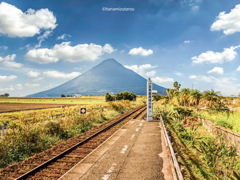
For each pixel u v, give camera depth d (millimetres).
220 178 6324
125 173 6219
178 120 17422
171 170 6418
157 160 7410
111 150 8852
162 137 11586
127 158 7691
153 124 17156
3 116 27062
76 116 17688
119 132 13391
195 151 9172
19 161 8109
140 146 9516
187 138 11773
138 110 33875
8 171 6852
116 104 31562
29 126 12984
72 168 6727
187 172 6379
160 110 25922
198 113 19453
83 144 10422
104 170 6504
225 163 6820
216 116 15211
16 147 8992
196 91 26250
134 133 12961
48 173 6531
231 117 13766
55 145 10695
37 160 7980
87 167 6793
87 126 16312
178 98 31812
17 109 44375
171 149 7270
